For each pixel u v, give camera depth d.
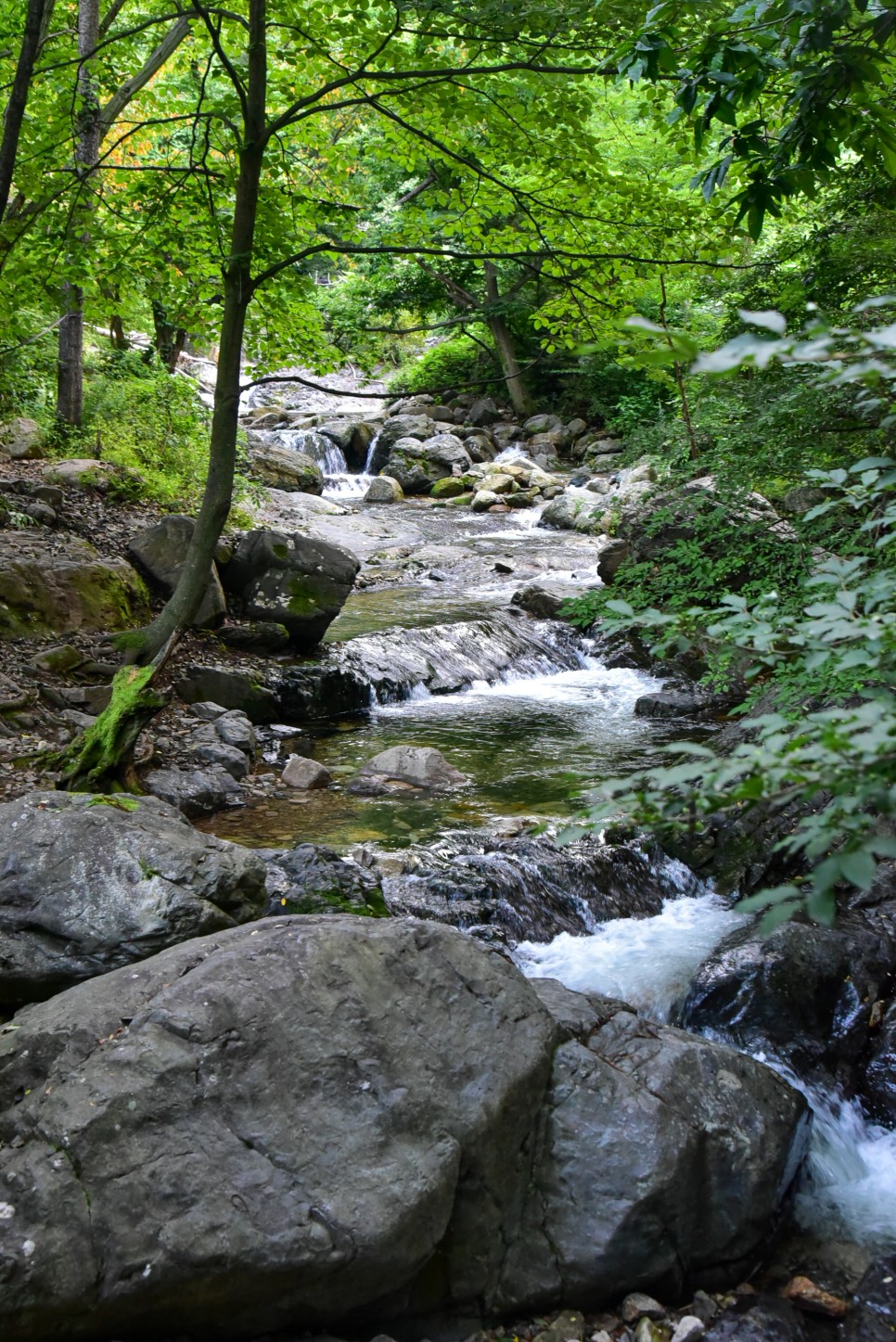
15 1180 2.95
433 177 8.52
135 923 3.96
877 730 1.63
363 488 23.92
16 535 9.61
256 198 6.29
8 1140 3.10
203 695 8.66
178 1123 3.10
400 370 34.81
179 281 8.26
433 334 36.75
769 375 6.63
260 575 10.09
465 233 7.71
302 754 8.27
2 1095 3.28
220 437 6.39
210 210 7.53
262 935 3.64
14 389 14.26
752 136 3.83
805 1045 4.75
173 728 8.00
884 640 2.01
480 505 21.44
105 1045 3.28
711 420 6.84
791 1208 4.04
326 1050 3.33
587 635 12.31
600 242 7.11
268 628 9.77
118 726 6.23
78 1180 2.96
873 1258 3.80
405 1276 3.15
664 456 7.72
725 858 6.51
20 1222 2.88
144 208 7.81
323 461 25.86
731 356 1.57
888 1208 4.11
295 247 7.18
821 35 3.41
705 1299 3.58
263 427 28.73
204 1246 2.92
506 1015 3.69
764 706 7.41
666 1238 3.52
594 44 6.16
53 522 10.55
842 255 7.32
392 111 7.43
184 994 3.36
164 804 4.98
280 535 10.20
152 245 7.95
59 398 13.91
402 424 26.56
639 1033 4.04
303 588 10.04
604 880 6.20
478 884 5.71
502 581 14.98
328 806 7.12
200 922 4.02
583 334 7.31
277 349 8.35
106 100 13.45
